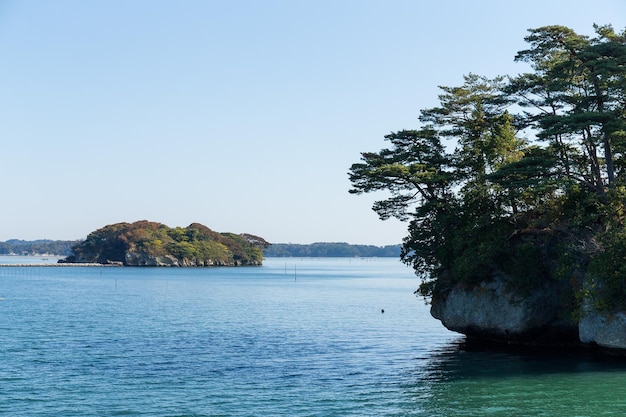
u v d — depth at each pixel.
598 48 49.25
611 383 40.72
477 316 55.91
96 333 67.44
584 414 34.34
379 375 44.69
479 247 52.81
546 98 54.16
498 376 43.59
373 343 60.88
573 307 51.06
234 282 190.88
